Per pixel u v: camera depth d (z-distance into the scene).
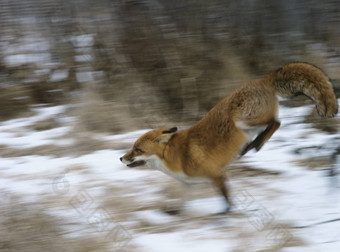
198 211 9.49
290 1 18.39
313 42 18.61
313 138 13.45
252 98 8.67
